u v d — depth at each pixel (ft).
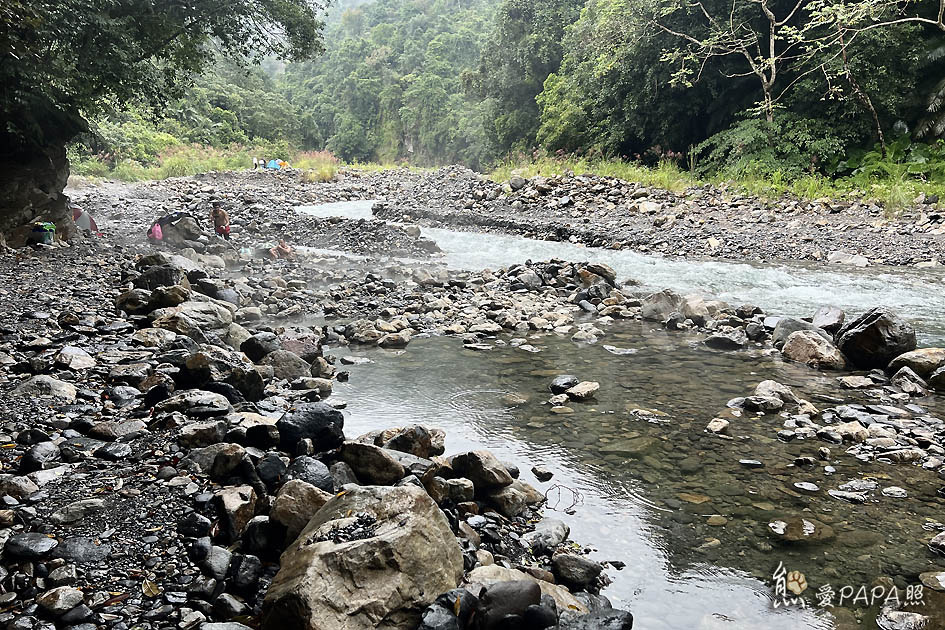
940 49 64.28
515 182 68.69
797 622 9.75
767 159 66.44
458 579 9.60
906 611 9.84
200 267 35.09
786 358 23.57
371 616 8.36
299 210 73.51
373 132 310.04
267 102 238.68
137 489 12.41
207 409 15.85
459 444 16.15
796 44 71.41
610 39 80.59
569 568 10.68
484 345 25.32
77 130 44.55
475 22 321.93
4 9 30.30
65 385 17.44
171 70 45.34
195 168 126.21
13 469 13.20
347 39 346.74
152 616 9.11
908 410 18.30
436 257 45.29
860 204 54.24
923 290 33.37
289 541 10.64
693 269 39.50
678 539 11.96
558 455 15.55
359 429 16.97
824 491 13.69
